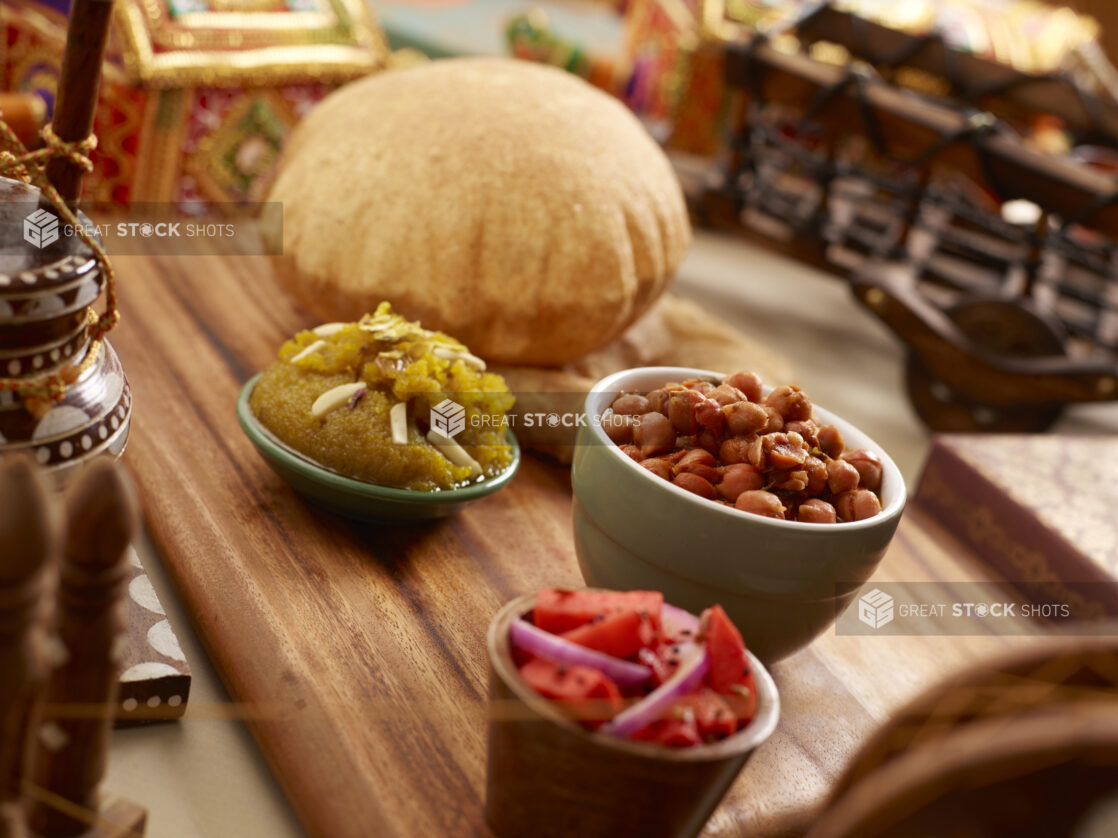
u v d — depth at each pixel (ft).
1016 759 0.89
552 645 1.27
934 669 1.95
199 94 3.08
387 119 2.41
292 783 1.47
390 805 1.43
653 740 1.22
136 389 2.24
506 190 2.31
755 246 5.06
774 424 1.69
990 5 4.90
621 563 1.68
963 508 2.56
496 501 2.20
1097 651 1.05
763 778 1.62
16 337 1.30
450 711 1.62
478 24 5.58
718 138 5.29
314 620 1.74
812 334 4.27
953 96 4.43
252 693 1.59
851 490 1.66
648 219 2.52
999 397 3.73
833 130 4.17
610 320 2.44
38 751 1.14
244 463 2.09
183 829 1.42
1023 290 4.11
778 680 1.84
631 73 5.45
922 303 3.80
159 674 1.53
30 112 2.51
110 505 1.02
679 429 1.71
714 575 1.59
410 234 2.30
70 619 1.07
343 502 1.90
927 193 4.31
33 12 3.14
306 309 2.62
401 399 1.93
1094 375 3.64
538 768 1.27
